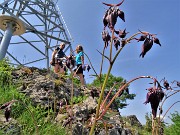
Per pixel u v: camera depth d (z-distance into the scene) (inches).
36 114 233.8
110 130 247.3
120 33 100.4
